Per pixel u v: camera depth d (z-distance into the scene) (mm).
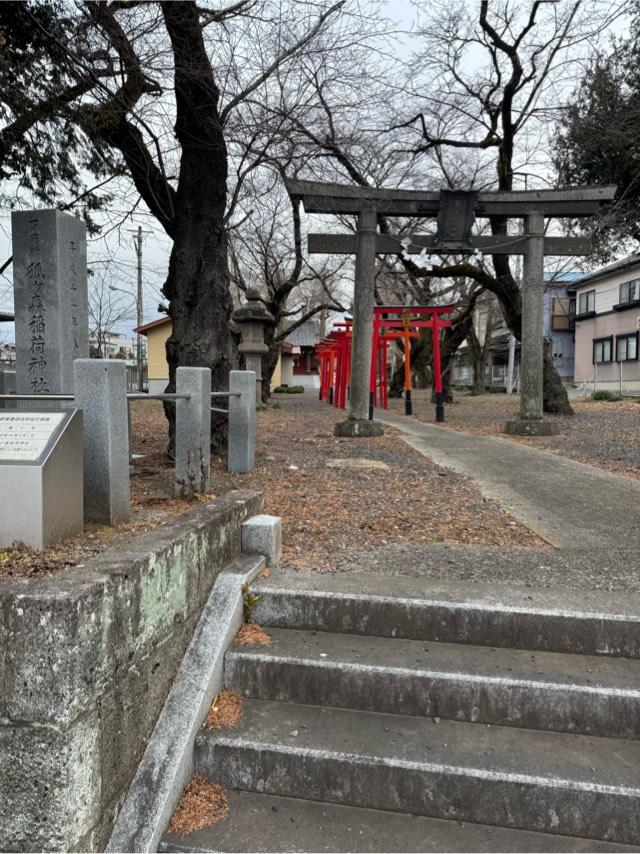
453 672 2709
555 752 2447
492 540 4320
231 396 6348
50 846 1929
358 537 4340
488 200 9953
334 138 8695
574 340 32938
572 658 2895
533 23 12500
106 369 2951
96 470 2992
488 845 2207
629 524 4715
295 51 7035
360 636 3109
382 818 2336
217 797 2418
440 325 14836
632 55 12250
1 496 2531
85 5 5852
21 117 6652
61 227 5324
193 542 2883
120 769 2221
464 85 13633
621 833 2227
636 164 12391
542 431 10039
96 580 2086
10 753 1950
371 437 10094
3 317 10953
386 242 10180
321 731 2570
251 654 2857
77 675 1928
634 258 24719
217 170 6688
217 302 6785
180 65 6309
